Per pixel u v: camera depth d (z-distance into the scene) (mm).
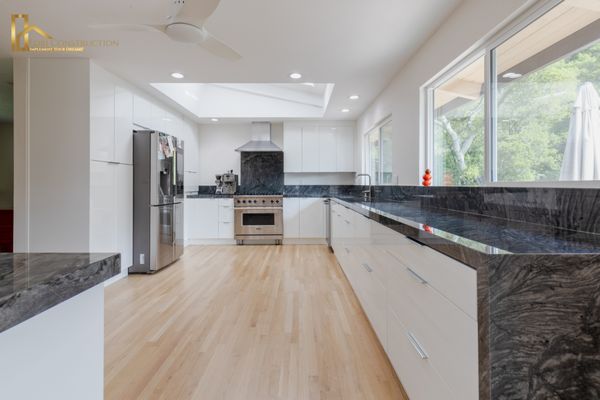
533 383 870
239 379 1729
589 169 1298
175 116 5191
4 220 5543
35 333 640
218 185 6289
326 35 2615
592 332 870
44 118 3076
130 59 3105
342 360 1919
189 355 1971
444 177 2762
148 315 2586
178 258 4527
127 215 3721
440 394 1148
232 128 6500
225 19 2365
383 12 2270
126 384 1681
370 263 2312
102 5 2209
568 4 1406
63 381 714
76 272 682
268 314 2605
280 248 5512
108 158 3383
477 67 2244
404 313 1560
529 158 1664
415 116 3010
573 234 1217
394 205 3092
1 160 5801
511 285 864
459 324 1005
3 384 577
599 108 1255
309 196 6078
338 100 4625
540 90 1581
